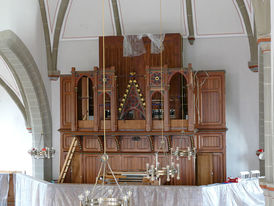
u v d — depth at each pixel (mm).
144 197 12148
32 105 18125
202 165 17141
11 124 21062
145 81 16984
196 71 17031
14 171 20922
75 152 17672
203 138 17141
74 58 18891
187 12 17609
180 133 15844
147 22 18203
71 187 12539
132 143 17062
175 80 17125
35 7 17453
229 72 17969
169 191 12055
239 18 17562
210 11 17516
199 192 11930
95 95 16625
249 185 13242
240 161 17766
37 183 13281
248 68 17828
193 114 15883
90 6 17938
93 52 18797
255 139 17703
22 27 16344
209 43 18125
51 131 18859
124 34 18547
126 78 17484
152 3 17562
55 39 18625
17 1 15992
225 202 12570
